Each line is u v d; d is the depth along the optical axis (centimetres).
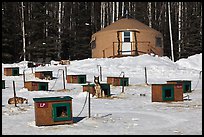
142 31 3522
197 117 1083
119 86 2073
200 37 4925
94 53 3775
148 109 1251
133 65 2947
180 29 4872
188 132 875
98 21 5772
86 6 5547
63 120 971
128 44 3494
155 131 888
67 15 5566
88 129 909
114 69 2808
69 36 5097
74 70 2858
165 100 1448
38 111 959
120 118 1064
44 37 4712
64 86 1955
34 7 4834
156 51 3600
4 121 1031
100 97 1599
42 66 3153
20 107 1291
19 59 4619
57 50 4484
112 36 3531
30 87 1864
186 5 5472
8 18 4631
